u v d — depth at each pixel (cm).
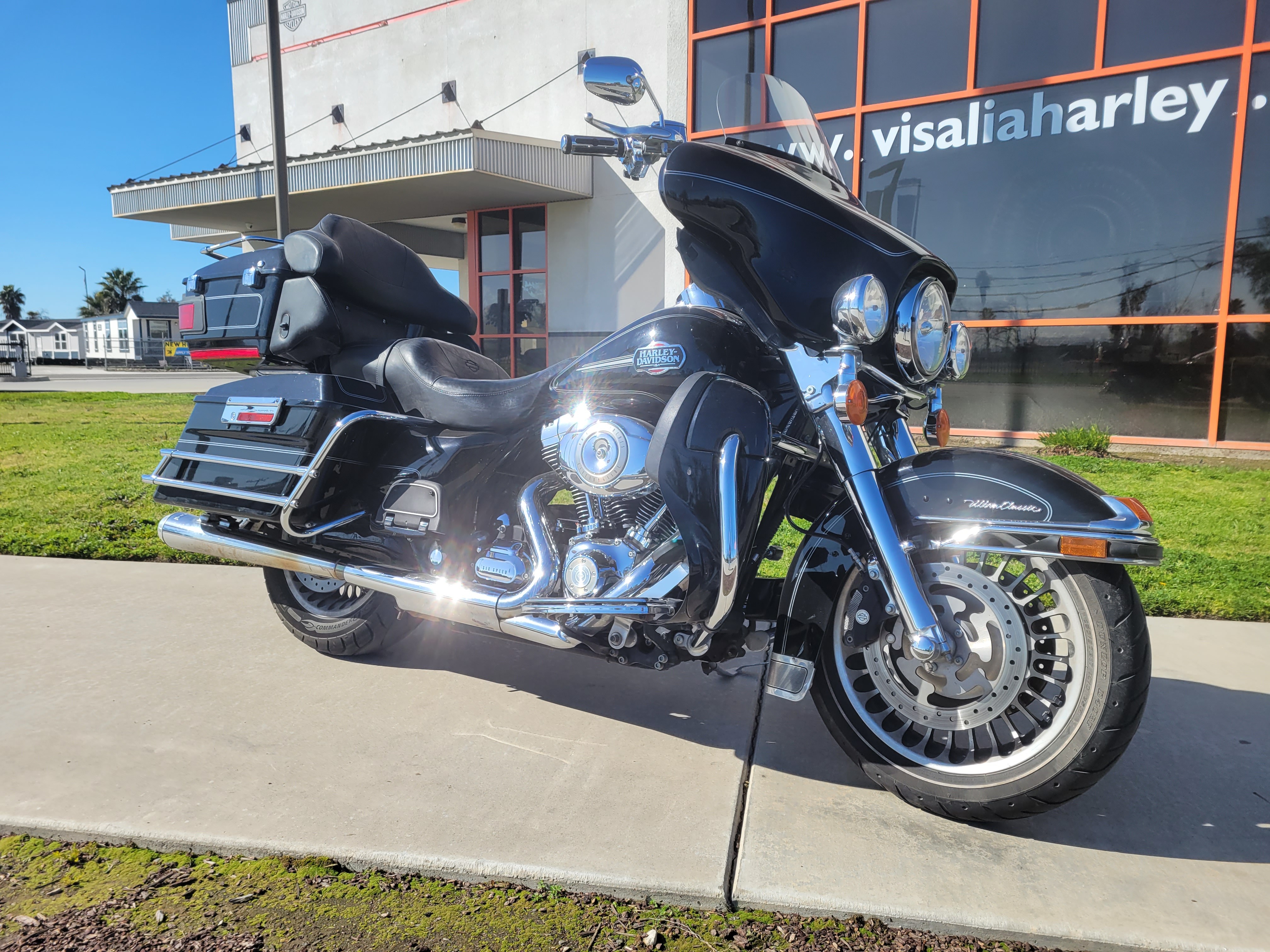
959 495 211
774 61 1023
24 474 731
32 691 292
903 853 204
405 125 1717
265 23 1908
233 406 309
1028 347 919
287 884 192
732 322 243
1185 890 190
